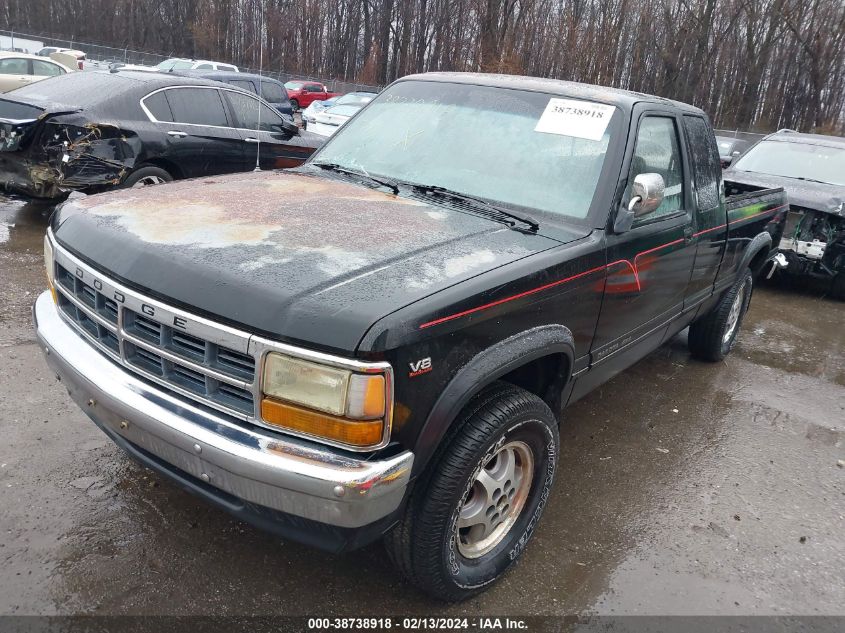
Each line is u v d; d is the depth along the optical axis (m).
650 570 3.07
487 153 3.44
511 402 2.55
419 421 2.22
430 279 2.33
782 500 3.76
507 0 28.80
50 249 2.79
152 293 2.26
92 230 2.58
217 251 2.34
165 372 2.29
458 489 2.41
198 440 2.13
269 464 2.04
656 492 3.71
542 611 2.76
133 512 3.04
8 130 6.51
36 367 4.20
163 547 2.85
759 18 37.31
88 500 3.08
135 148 7.00
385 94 4.11
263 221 2.68
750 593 2.99
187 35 50.91
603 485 3.72
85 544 2.82
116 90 7.05
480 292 2.37
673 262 3.81
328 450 2.07
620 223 3.14
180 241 2.42
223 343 2.12
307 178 3.50
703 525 3.45
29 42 31.28
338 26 46.28
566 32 27.98
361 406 2.03
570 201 3.17
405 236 2.66
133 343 2.36
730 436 4.47
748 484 3.89
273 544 2.94
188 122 7.48
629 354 3.77
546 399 3.05
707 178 4.28
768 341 6.57
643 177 3.08
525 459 2.83
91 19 52.78
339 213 2.87
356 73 46.94
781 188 5.86
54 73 15.58
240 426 2.15
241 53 43.09
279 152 8.37
